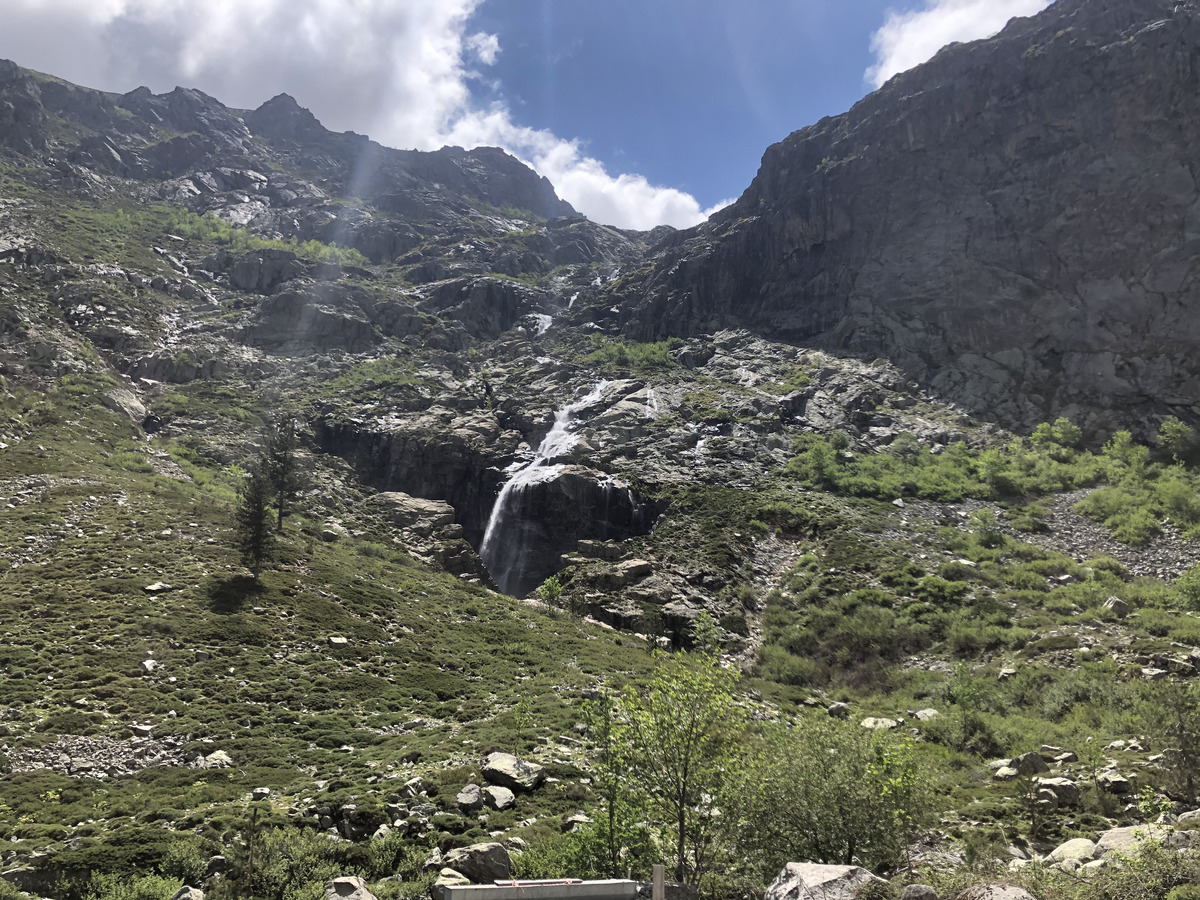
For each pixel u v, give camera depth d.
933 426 92.50
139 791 23.77
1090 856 16.09
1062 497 73.12
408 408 102.31
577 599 64.31
